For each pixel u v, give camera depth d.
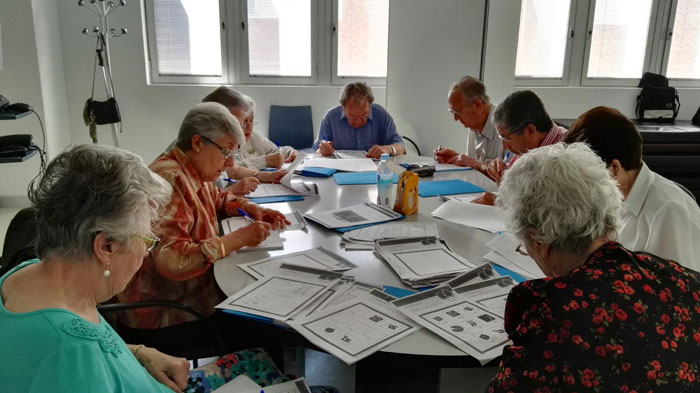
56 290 0.83
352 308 1.22
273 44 4.64
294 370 1.83
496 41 3.78
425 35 3.92
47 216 0.81
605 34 4.84
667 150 3.91
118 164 0.85
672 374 0.75
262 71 4.69
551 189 0.86
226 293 1.31
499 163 2.45
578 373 0.75
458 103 2.88
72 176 0.82
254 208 1.89
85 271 0.85
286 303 1.24
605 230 0.87
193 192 1.58
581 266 0.84
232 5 4.49
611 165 1.30
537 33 4.79
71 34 4.26
